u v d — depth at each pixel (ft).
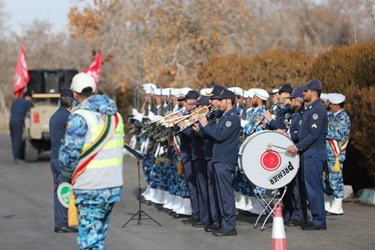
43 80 100.89
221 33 105.91
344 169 61.41
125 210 55.36
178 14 106.52
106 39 122.72
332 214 51.55
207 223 47.03
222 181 43.80
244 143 44.04
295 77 74.08
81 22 123.44
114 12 124.06
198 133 46.32
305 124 45.65
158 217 51.85
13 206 57.21
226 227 44.09
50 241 42.98
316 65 64.03
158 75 104.73
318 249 39.52
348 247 40.06
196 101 48.47
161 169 55.83
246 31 107.24
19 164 93.35
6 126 194.90
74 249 40.63
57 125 45.03
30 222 49.62
